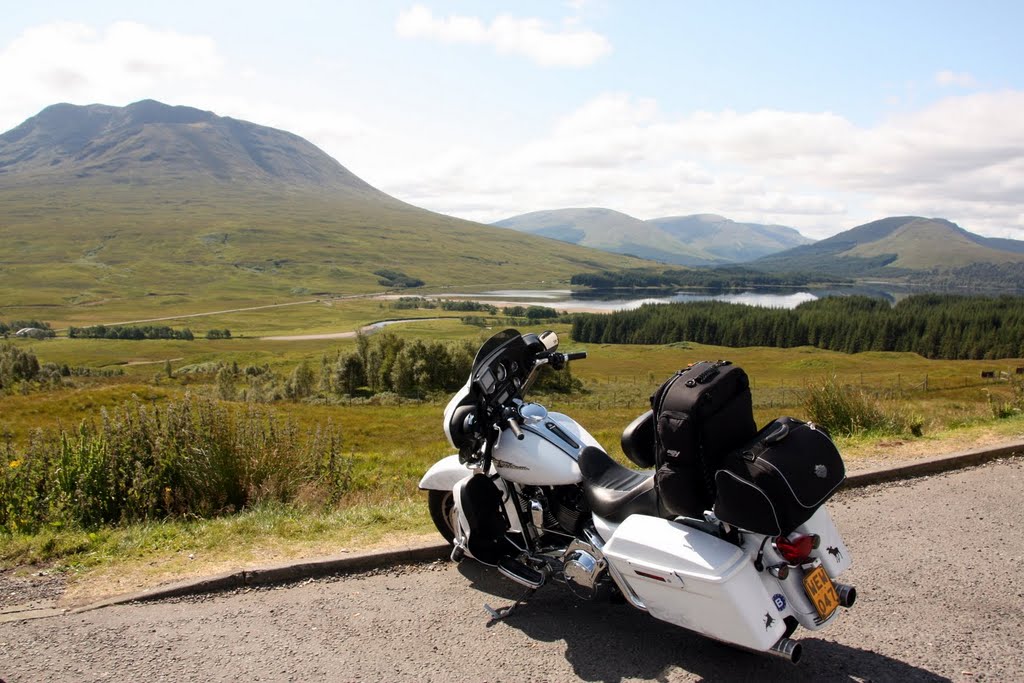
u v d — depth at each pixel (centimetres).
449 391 6000
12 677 388
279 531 609
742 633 360
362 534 599
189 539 595
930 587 486
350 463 1020
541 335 515
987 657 397
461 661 406
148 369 12775
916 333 15875
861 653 407
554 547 481
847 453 822
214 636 436
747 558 366
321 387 6444
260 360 13050
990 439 853
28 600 486
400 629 445
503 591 501
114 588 503
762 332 17288
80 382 4603
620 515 421
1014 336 14675
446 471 545
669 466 378
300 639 432
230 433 855
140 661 405
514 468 476
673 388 380
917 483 716
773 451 354
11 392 3394
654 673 393
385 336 6438
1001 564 519
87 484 724
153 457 787
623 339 18400
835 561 394
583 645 425
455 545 521
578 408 4841
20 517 677
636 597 412
